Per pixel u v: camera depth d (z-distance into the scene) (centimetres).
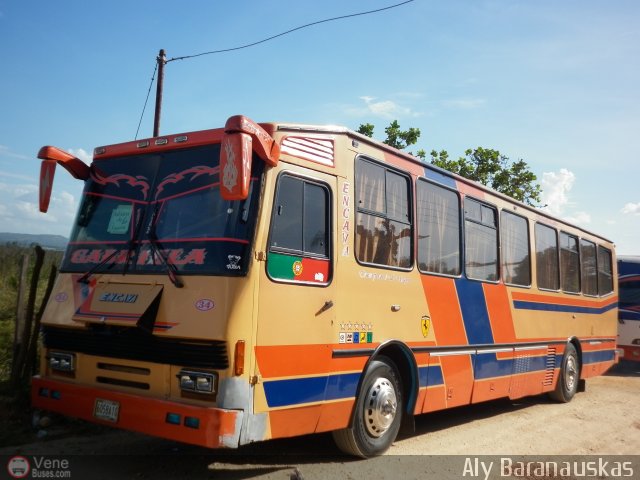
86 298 564
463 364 806
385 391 657
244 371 492
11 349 927
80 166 635
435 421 889
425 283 738
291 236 550
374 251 656
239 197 466
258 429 502
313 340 560
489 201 912
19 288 779
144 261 548
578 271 1223
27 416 689
